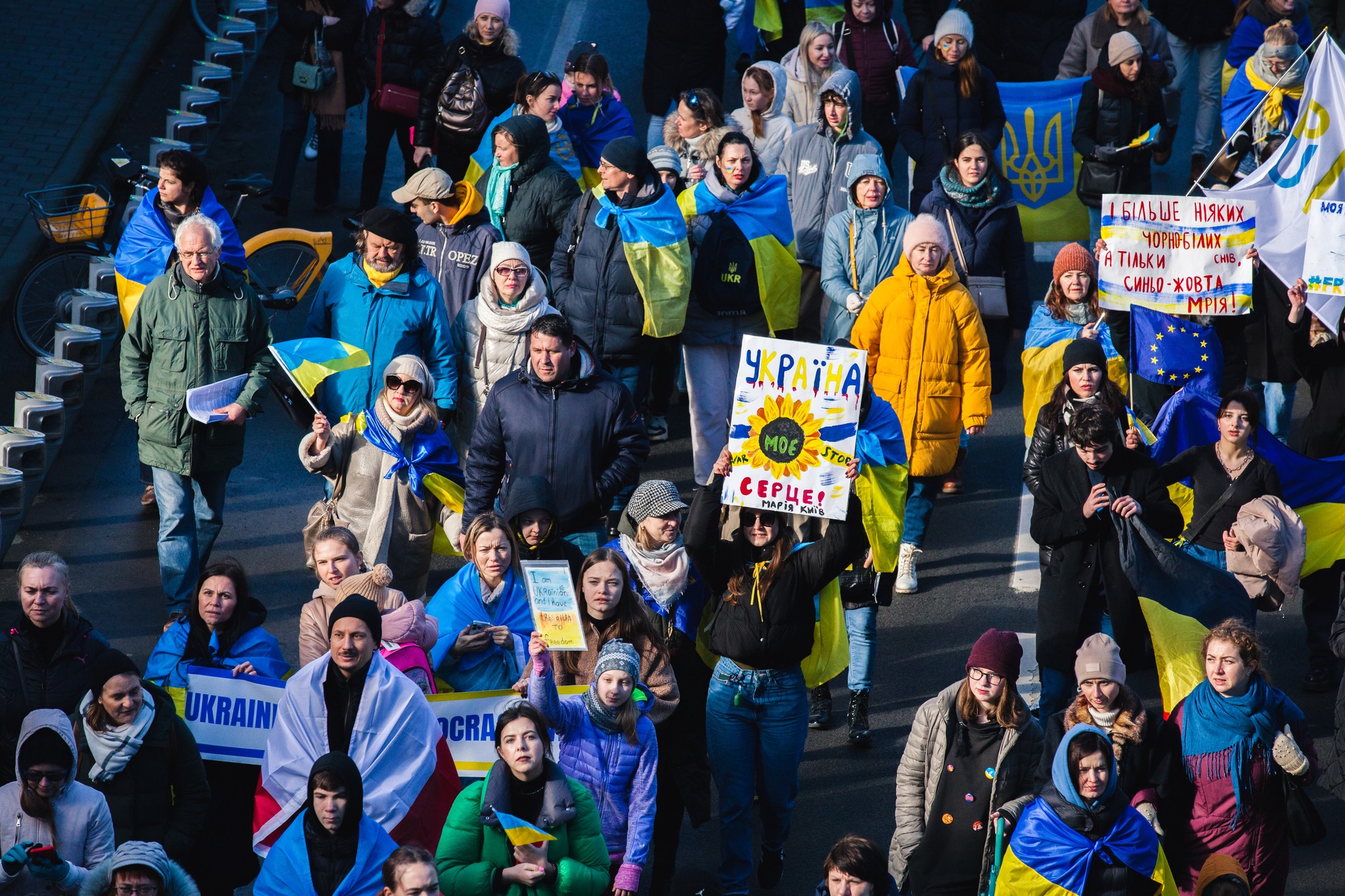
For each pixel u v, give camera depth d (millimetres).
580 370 27094
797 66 40781
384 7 41219
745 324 32875
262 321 29047
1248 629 21125
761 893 24188
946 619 31062
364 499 27719
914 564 31891
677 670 23594
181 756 20812
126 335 28703
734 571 23031
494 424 27219
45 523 32656
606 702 21109
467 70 39281
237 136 48188
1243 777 20984
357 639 21016
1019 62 47156
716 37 45312
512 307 30375
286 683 22047
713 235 32562
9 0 52094
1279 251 31484
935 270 30281
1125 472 25031
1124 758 21141
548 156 33688
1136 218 31250
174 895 18672
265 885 19188
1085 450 24734
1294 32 41438
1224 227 31188
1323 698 28688
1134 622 25000
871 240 33344
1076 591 25062
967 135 33531
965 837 20875
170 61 51188
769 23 50656
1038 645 25484
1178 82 47656
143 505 33500
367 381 30141
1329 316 31031
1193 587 24859
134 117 47812
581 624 21453
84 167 44281
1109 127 39312
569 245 31969
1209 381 31297
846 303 32969
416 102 41312
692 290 32562
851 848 18562
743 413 23281
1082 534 24984
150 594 30609
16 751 19719
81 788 19906
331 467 27797
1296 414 38125
